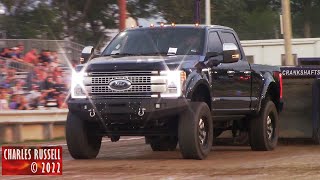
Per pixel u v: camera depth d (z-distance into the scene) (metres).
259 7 128.75
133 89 25.38
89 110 25.77
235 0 110.00
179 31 28.50
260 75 31.06
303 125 34.75
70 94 26.53
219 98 27.75
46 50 56.66
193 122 25.33
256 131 30.88
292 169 23.50
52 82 49.50
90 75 25.95
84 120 26.70
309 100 34.62
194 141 25.42
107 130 26.95
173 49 27.69
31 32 85.38
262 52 81.38
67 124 27.14
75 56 58.69
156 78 25.17
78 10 93.81
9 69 48.72
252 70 30.38
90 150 27.69
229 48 27.42
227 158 27.42
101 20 96.69
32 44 56.94
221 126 31.05
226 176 21.73
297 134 34.72
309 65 37.69
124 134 26.86
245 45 82.25
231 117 29.39
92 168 24.20
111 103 25.41
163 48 27.89
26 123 41.44
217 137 34.75
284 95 35.06
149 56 26.92
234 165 24.67
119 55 28.03
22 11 86.81
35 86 48.38
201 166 24.36
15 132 40.75
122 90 25.42
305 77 34.53
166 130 26.52
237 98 29.06
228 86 28.44
